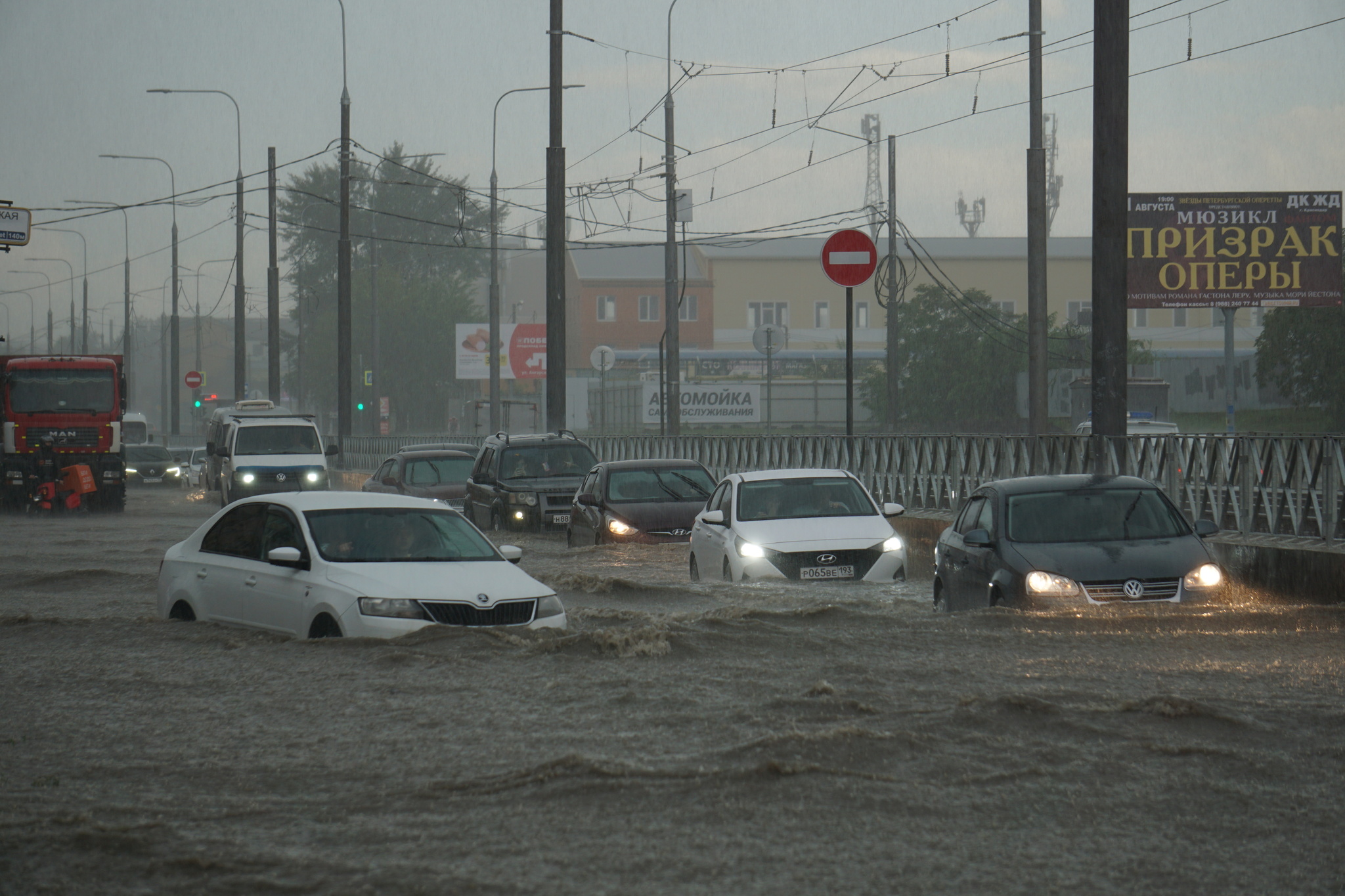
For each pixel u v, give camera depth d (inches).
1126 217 1230.3
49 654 781.3
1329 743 554.3
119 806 480.7
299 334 7504.9
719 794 484.1
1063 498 967.0
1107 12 1221.1
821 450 1871.3
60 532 2143.2
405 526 864.3
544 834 442.9
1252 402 5792.3
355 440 3959.2
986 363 5221.5
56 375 2721.5
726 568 1214.9
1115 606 880.3
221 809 475.2
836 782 497.0
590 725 599.2
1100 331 1234.6
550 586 1181.7
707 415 5378.9
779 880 398.0
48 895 388.8
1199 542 934.4
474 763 536.1
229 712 634.8
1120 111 1223.5
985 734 569.3
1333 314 3693.4
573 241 4170.8
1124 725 584.7
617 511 1601.9
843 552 1184.8
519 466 2021.4
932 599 1091.9
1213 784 495.8
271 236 4414.4
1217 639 800.9
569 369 7667.3
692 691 672.4
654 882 397.1
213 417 3501.5
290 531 851.4
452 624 796.6
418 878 401.1
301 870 408.5
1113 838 435.5
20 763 544.1
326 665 730.8
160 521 2449.6
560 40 2343.8
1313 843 430.3
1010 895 385.4
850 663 743.1
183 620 892.6
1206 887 392.2
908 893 386.9
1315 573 976.9
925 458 1622.8
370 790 498.6
